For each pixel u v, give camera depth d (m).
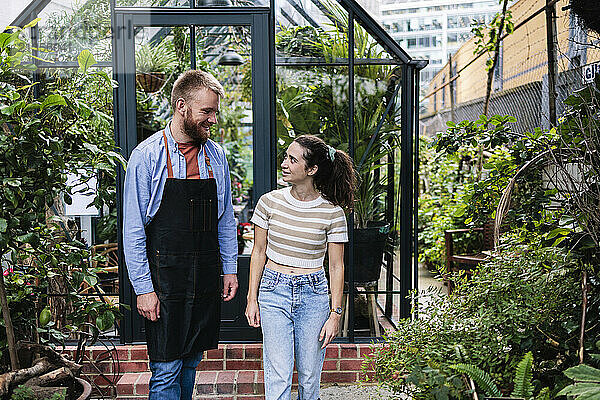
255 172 4.10
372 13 5.91
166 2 4.02
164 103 4.20
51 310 3.94
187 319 2.93
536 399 2.15
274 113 4.07
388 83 4.11
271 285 2.89
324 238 2.92
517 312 2.55
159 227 2.89
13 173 2.81
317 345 2.93
